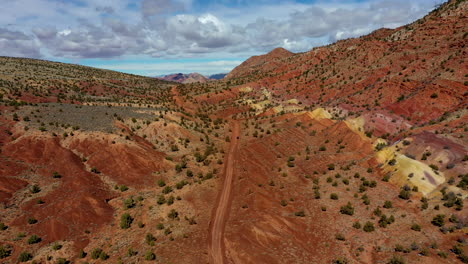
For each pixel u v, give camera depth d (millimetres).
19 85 90688
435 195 39000
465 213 33438
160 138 63250
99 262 28625
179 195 43844
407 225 33844
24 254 28734
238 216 38156
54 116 61844
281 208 40406
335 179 49000
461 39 78000
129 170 49781
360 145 61125
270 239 32094
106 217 37406
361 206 39531
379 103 76125
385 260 27734
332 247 30609
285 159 59719
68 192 40688
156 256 29125
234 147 66312
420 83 73875
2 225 31922
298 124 77312
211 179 50031
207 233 34062
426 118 64750
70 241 32062
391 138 61688
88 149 51875
